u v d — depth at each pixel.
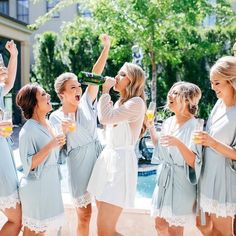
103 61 3.01
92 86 2.90
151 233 3.09
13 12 18.08
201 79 12.60
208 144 2.20
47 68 13.98
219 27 10.48
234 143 2.25
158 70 12.76
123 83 2.59
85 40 13.39
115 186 2.53
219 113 2.33
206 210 2.36
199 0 9.01
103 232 2.57
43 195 2.45
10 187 2.48
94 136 2.88
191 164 2.35
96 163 2.69
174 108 2.49
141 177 5.73
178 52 9.75
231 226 2.39
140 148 6.36
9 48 2.92
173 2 8.93
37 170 2.41
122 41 10.33
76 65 13.62
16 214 2.55
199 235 2.96
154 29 9.36
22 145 2.36
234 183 2.30
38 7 17.67
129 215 3.12
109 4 9.32
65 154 2.87
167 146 2.31
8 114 2.41
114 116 2.47
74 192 2.83
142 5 8.94
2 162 2.48
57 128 2.74
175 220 2.46
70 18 17.34
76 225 3.22
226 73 2.22
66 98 2.78
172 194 2.48
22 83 14.08
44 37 13.87
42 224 2.44
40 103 2.47
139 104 2.52
